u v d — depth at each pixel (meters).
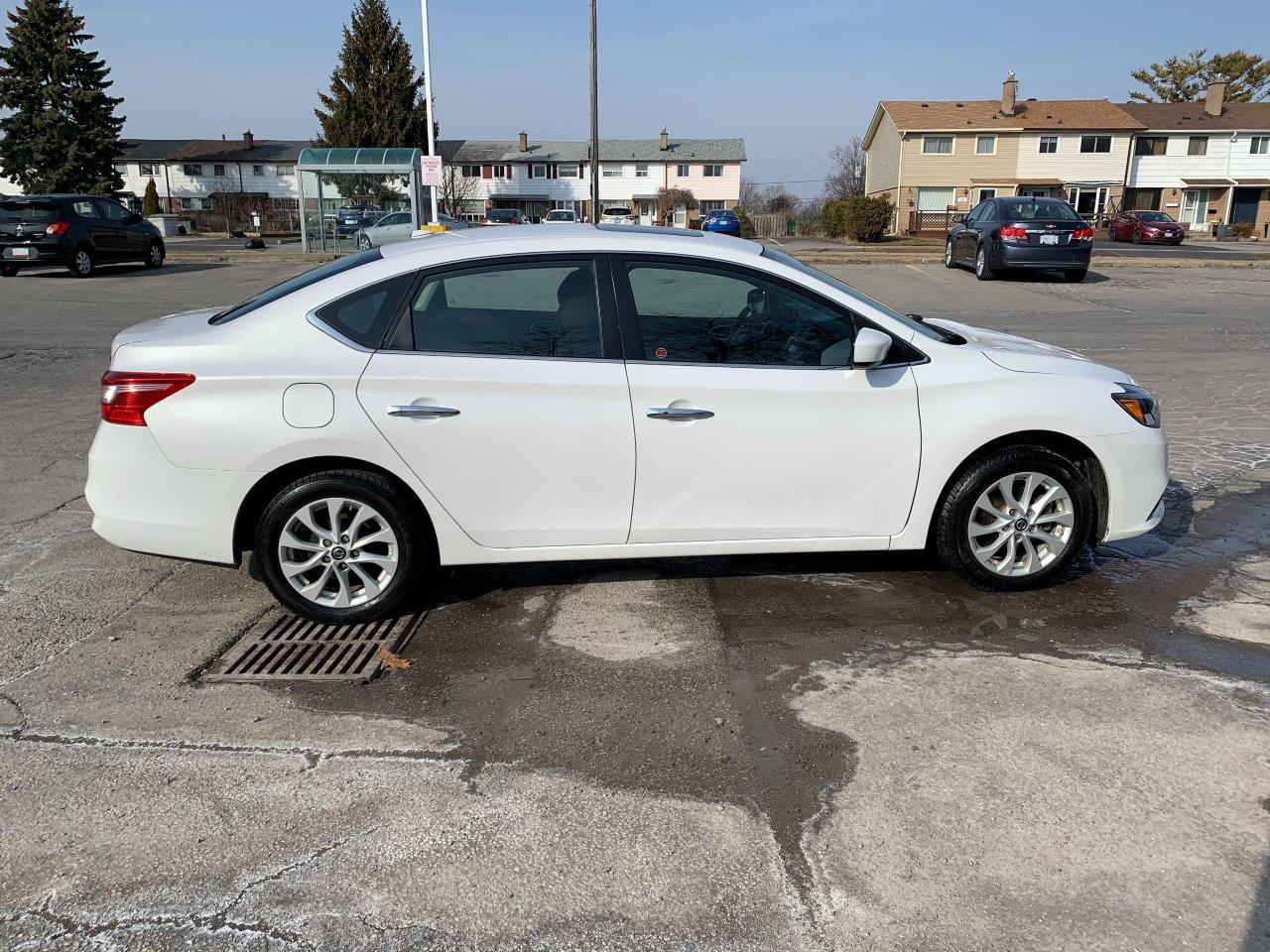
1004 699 3.37
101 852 2.59
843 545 4.07
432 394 3.70
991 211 18.81
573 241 3.89
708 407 3.82
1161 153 53.03
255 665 3.65
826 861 2.55
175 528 3.73
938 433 3.97
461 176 67.38
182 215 62.31
